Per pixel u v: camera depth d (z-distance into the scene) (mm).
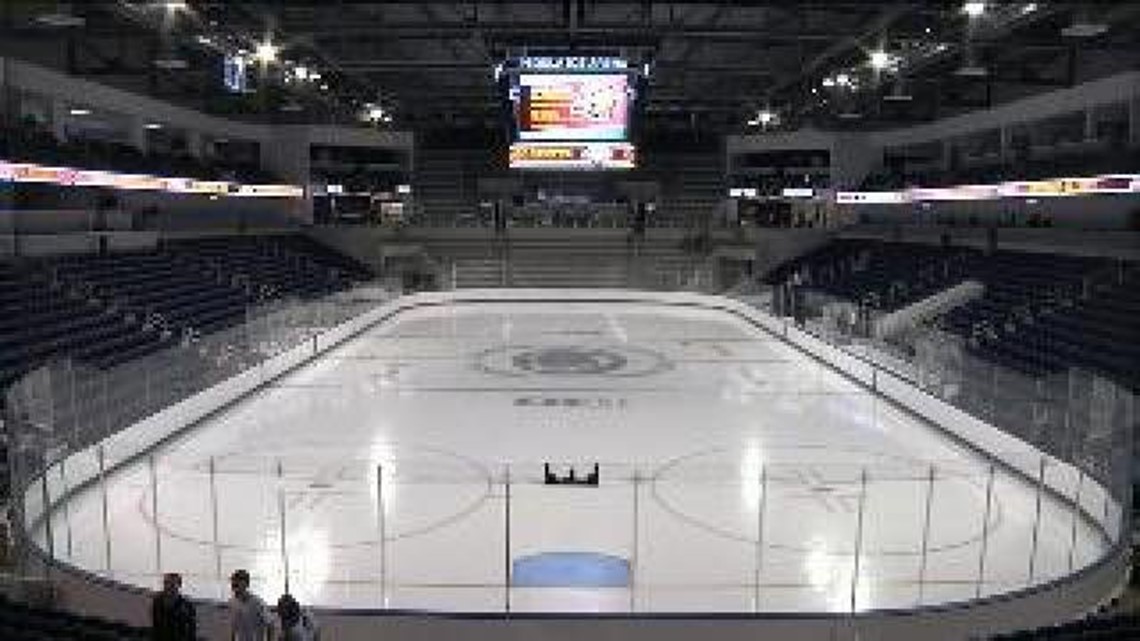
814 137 47438
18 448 13438
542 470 17641
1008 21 24359
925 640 11383
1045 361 22641
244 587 8656
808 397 24688
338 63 36531
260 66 34344
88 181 29250
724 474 17469
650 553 13609
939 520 15133
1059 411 16344
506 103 36156
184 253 33938
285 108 40062
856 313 28406
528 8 32312
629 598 12078
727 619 11227
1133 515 14539
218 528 14500
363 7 30641
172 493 16188
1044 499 16219
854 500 16047
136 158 33312
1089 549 13977
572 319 39969
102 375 17172
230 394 23250
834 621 11266
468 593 12180
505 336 35094
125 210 34250
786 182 49781
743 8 31031
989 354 24562
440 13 32719
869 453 19125
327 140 48312
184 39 29125
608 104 36000
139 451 18391
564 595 12156
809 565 13250
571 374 27641
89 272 26844
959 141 41719
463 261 47031
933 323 28625
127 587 11531
